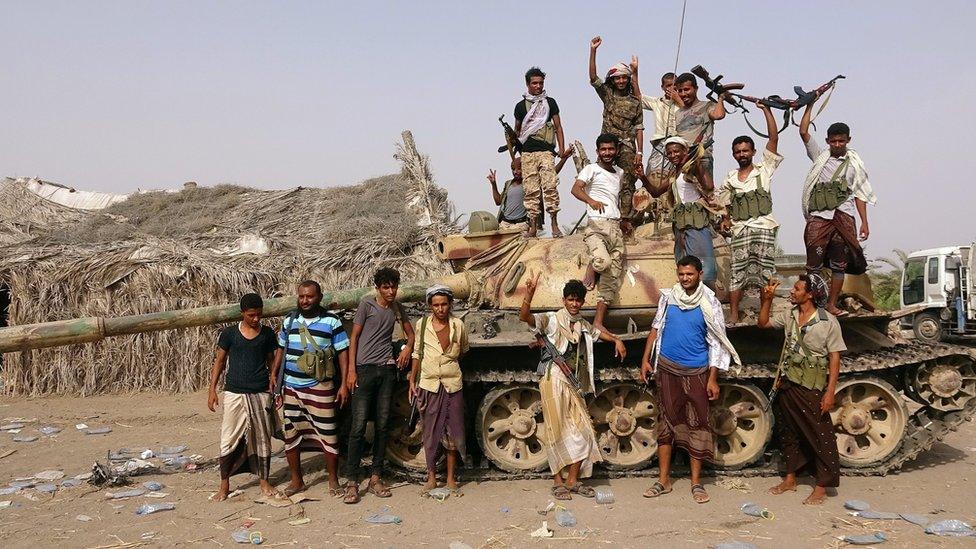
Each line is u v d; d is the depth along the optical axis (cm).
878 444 836
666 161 931
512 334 823
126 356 1427
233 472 746
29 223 1811
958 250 2198
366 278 1447
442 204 1703
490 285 902
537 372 788
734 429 827
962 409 846
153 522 673
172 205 1902
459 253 962
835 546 607
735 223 826
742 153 827
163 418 1193
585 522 664
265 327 748
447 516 687
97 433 1090
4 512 705
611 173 848
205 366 1441
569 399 734
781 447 773
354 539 629
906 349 854
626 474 818
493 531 646
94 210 1973
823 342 716
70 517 689
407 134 1941
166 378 1433
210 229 1711
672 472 812
